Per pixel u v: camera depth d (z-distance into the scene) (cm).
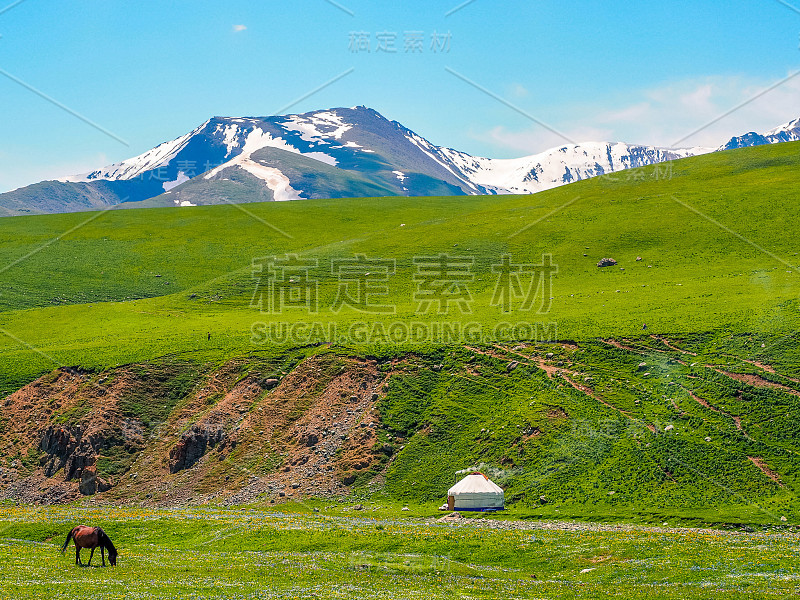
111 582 2984
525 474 5416
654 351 6769
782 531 4178
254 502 5597
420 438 6131
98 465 6200
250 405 6806
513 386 6575
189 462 6241
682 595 2841
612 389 6253
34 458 6456
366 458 5950
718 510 4591
